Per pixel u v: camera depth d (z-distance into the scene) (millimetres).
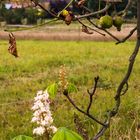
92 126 7809
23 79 18625
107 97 11812
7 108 11664
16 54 2223
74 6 2312
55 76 18578
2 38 48750
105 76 16875
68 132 1924
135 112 8562
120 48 33531
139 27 2576
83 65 22234
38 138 7309
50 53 32344
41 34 55062
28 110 11062
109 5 2377
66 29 54781
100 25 2383
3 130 9266
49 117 2402
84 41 49250
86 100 11609
